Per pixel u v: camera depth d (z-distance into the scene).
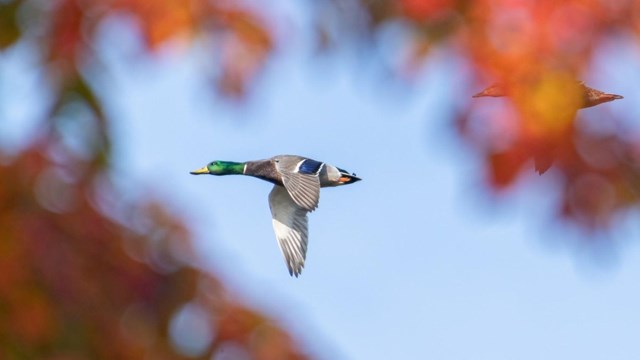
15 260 7.68
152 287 8.03
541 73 6.47
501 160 6.53
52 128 7.66
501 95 6.52
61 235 7.80
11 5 7.50
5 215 7.66
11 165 7.60
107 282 7.92
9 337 7.75
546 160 6.57
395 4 6.68
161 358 8.11
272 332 8.36
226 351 8.22
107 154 7.76
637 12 6.35
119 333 8.00
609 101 6.50
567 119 6.48
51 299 7.80
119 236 7.94
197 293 8.20
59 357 7.86
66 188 7.76
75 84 7.59
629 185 6.67
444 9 6.56
